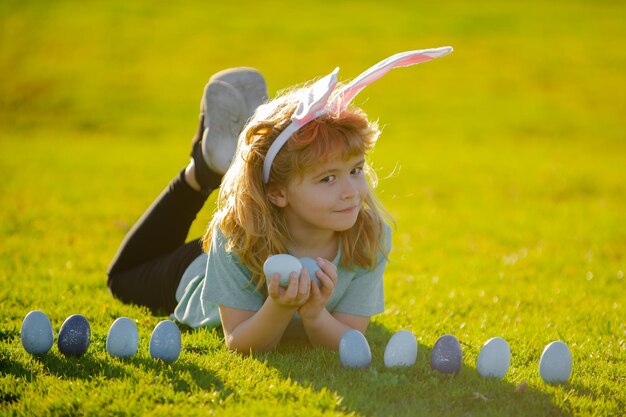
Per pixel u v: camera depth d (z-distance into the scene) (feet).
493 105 65.62
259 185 12.10
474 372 12.03
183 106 65.00
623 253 24.31
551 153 50.34
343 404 10.66
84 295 17.19
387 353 12.08
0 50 79.10
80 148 50.83
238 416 10.24
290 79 72.95
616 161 47.47
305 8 100.78
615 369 12.92
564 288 19.39
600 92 69.67
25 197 32.37
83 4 98.07
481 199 35.01
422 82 72.95
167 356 12.02
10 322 14.94
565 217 30.81
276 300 11.46
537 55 80.94
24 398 10.82
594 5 103.30
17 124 59.41
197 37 86.43
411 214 31.14
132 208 30.81
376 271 13.14
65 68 74.49
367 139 11.75
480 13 98.48
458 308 17.16
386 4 103.76
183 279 15.01
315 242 12.65
